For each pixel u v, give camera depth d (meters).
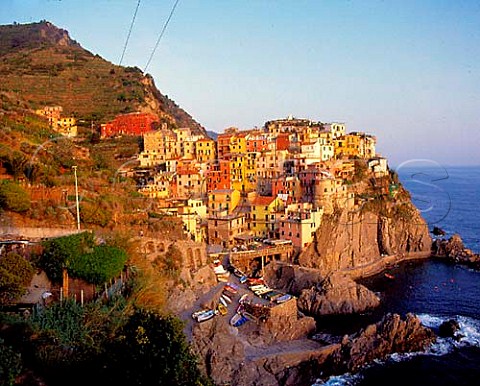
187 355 27.23
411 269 127.00
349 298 93.50
